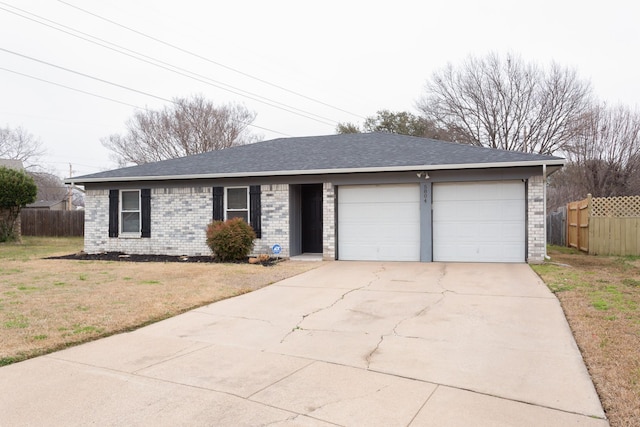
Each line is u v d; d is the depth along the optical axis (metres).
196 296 8.05
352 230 12.98
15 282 9.41
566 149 26.73
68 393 4.05
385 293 8.34
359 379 4.35
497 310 6.94
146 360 4.94
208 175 13.53
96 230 15.20
